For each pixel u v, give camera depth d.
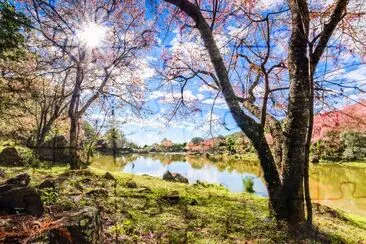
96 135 16.33
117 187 10.45
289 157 7.93
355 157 25.69
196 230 6.70
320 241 7.01
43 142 21.02
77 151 16.88
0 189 6.32
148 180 14.21
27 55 10.97
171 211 8.05
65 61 14.72
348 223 10.04
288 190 7.82
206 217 7.70
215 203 9.72
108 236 5.61
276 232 7.00
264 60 8.02
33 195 6.00
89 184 10.82
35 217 5.48
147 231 6.20
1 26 7.55
